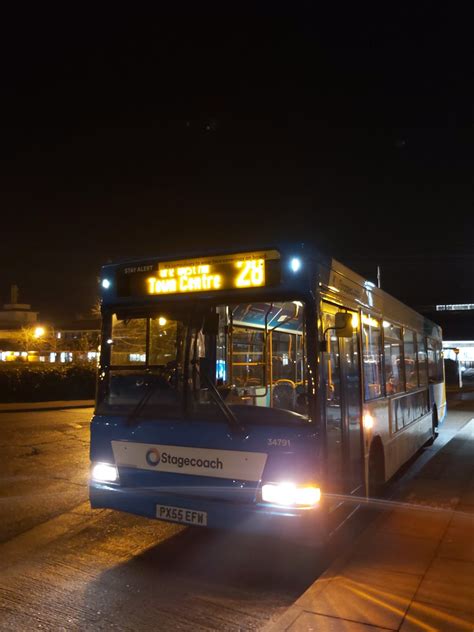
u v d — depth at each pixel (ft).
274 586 15.10
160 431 16.31
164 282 17.49
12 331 240.53
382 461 22.93
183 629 12.51
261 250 16.16
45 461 33.78
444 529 18.56
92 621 12.85
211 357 17.58
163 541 18.95
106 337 18.16
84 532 19.93
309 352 15.37
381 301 24.09
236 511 14.92
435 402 42.16
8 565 16.62
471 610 12.36
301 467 14.46
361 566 15.10
